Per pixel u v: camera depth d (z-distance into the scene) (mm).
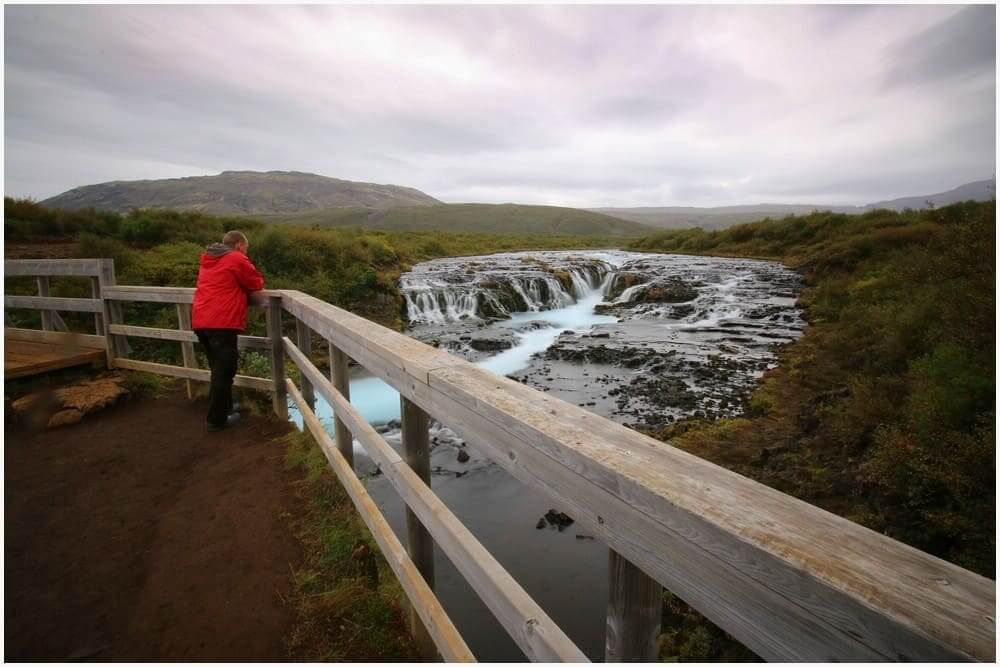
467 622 4059
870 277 14914
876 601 581
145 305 8594
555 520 5430
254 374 6102
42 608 2379
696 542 775
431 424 8148
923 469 4293
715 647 3430
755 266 25391
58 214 14664
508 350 13203
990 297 5902
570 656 1031
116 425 4504
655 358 11312
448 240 41031
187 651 2154
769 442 6645
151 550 2826
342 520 3070
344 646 2215
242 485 3525
